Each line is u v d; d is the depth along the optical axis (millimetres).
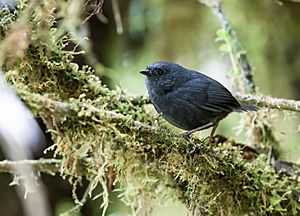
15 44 6926
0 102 6922
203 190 8055
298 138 12211
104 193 7797
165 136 7691
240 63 10047
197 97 8609
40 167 9008
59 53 7957
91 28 14375
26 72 7738
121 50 15086
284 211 8609
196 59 15820
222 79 15766
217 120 8781
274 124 9742
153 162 8023
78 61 12484
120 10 14969
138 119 8648
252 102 8945
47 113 6770
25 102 6648
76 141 7211
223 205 8148
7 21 7418
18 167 8953
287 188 8578
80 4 7625
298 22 15273
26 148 10820
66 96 8094
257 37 15281
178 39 15656
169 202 8820
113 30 14781
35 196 10680
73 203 12820
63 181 12789
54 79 7906
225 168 8133
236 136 12016
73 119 6996
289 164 9344
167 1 15328
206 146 8023
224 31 10133
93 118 7055
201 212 8125
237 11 15180
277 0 13328
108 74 13219
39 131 11305
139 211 8664
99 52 14672
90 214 12914
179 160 7852
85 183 12969
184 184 8711
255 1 15086
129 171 7977
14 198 12375
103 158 7719
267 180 8570
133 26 15047
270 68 15414
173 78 8750
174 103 8672
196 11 15469
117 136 7270
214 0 10484
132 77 15133
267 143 9594
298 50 15484
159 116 9000
